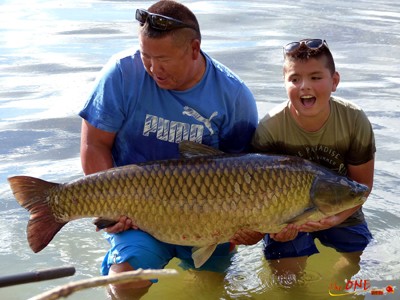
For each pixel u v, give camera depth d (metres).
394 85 4.35
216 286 2.41
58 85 4.20
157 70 2.21
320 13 6.80
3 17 6.15
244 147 2.45
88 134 2.33
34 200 2.16
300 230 2.24
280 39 5.48
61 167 3.14
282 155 2.21
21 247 2.58
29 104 3.89
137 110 2.31
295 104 2.32
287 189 2.15
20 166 3.15
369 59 4.95
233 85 2.35
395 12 7.04
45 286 2.36
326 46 2.32
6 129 3.54
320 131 2.39
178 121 2.32
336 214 2.31
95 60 4.74
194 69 2.27
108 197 2.14
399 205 2.91
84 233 2.72
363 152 2.42
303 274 2.49
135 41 5.31
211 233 2.17
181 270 2.50
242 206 2.14
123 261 2.16
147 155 2.35
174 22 2.15
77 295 2.29
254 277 2.47
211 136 2.36
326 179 2.18
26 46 5.09
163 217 2.15
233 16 6.48
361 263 2.55
